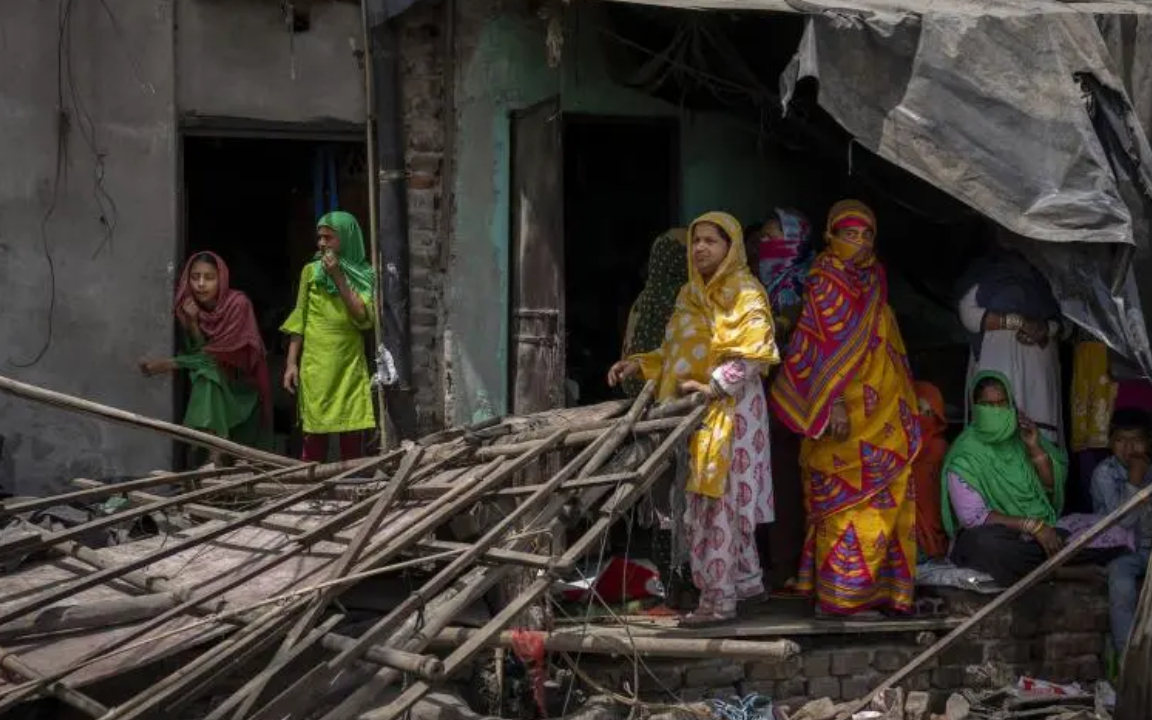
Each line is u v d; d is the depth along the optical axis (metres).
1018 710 5.89
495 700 5.40
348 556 4.81
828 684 5.96
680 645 5.57
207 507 6.17
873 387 6.01
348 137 7.86
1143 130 6.11
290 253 9.68
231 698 4.23
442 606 4.70
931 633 6.04
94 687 4.91
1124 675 5.38
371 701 4.75
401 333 7.64
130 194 7.59
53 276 7.51
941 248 7.82
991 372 6.33
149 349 7.62
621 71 7.71
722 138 8.02
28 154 7.46
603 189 10.45
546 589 4.63
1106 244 5.85
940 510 6.50
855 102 5.74
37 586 5.21
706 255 5.80
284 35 7.75
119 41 7.55
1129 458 6.43
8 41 7.42
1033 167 5.81
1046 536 6.16
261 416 7.73
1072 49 5.91
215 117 7.70
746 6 5.97
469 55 7.72
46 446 7.51
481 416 7.84
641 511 6.09
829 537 6.00
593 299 10.34
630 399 6.61
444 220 7.75
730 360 5.71
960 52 5.80
